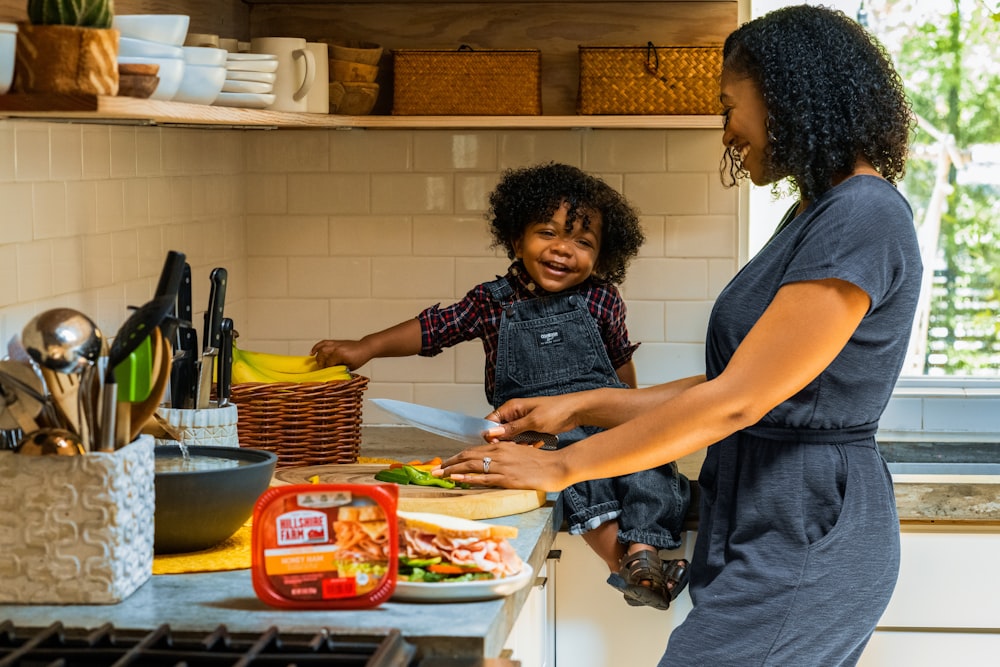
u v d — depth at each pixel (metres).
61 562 1.34
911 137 2.76
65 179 1.84
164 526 1.51
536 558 1.65
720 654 1.67
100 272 1.98
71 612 1.32
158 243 2.25
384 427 2.79
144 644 1.17
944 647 2.15
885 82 1.69
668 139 2.70
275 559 1.32
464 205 2.75
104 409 1.35
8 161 1.65
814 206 1.69
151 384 1.40
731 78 1.73
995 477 2.19
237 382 2.12
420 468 1.97
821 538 1.68
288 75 2.04
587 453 1.71
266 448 2.04
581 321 2.31
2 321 1.64
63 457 1.33
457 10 2.67
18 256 1.69
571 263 2.28
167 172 2.29
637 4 2.65
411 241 2.77
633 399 2.00
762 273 1.71
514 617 1.41
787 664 1.67
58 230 1.82
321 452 2.09
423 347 2.40
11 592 1.34
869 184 1.64
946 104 2.76
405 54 2.47
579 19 2.66
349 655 1.18
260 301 2.80
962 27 2.74
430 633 1.24
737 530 1.73
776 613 1.66
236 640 1.23
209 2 2.40
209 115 1.59
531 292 2.37
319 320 2.80
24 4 1.60
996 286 2.78
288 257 2.79
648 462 1.66
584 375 2.30
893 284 1.63
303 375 2.22
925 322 2.81
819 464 1.70
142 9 2.01
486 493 1.81
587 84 2.47
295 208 2.78
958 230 2.78
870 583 1.68
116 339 1.38
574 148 2.71
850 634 1.70
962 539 2.13
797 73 1.65
